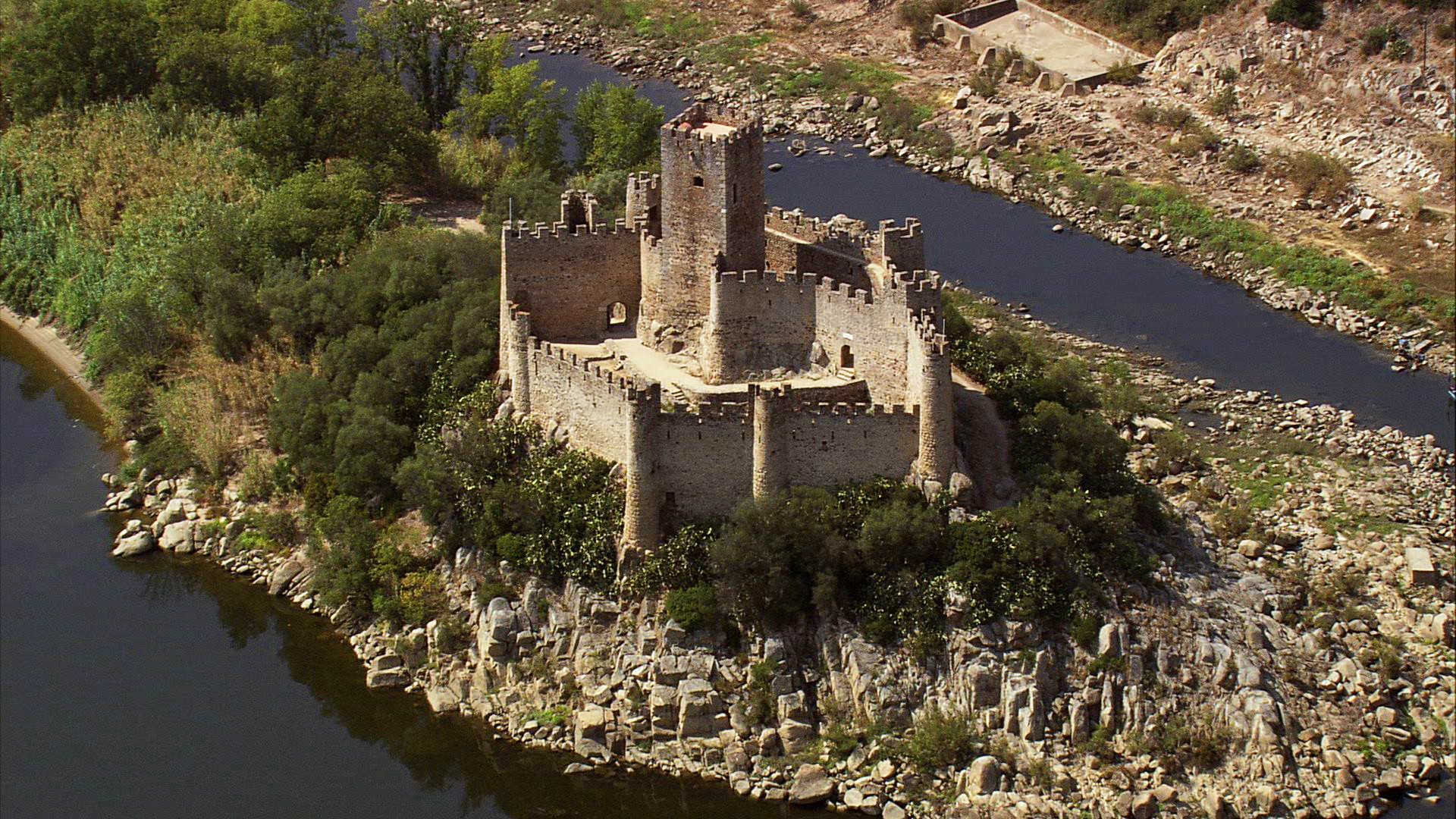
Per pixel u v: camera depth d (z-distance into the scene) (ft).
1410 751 482.28
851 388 505.66
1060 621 480.64
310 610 545.44
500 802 476.54
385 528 543.39
